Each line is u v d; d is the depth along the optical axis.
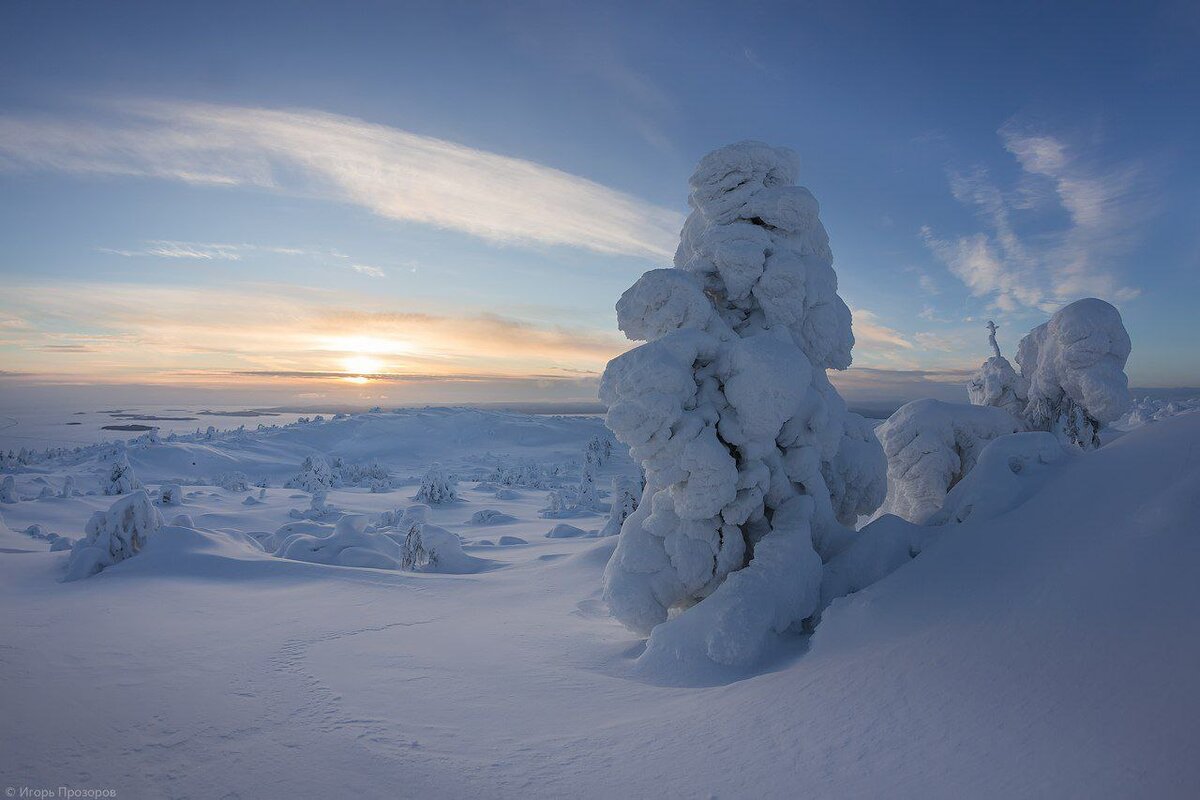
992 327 24.08
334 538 19.62
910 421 15.56
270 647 9.00
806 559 8.41
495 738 5.55
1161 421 7.15
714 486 8.86
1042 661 4.39
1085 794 3.15
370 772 4.82
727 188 12.11
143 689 6.96
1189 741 3.17
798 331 11.52
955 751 3.89
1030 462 8.73
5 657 8.16
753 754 4.54
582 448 128.88
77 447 95.38
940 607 5.97
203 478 67.75
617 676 7.75
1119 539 5.29
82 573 15.85
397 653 8.81
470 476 82.75
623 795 4.22
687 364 9.70
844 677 5.36
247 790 4.55
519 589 14.58
